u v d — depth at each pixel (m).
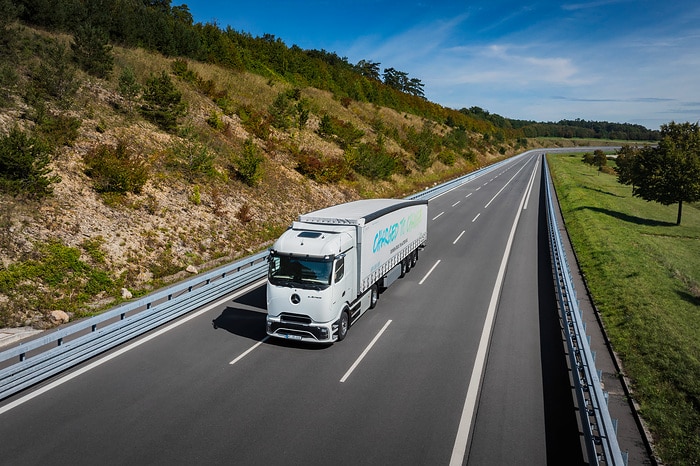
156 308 11.70
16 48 22.06
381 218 13.72
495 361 10.09
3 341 10.10
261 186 24.67
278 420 7.77
